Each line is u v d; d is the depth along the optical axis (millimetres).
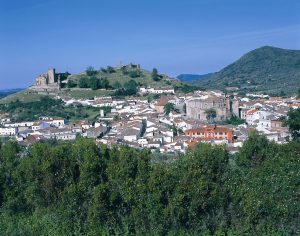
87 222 42156
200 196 40156
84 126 172875
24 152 58938
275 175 42875
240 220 39688
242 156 51656
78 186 43219
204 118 179000
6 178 49219
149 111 193500
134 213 40562
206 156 43375
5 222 44719
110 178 43719
